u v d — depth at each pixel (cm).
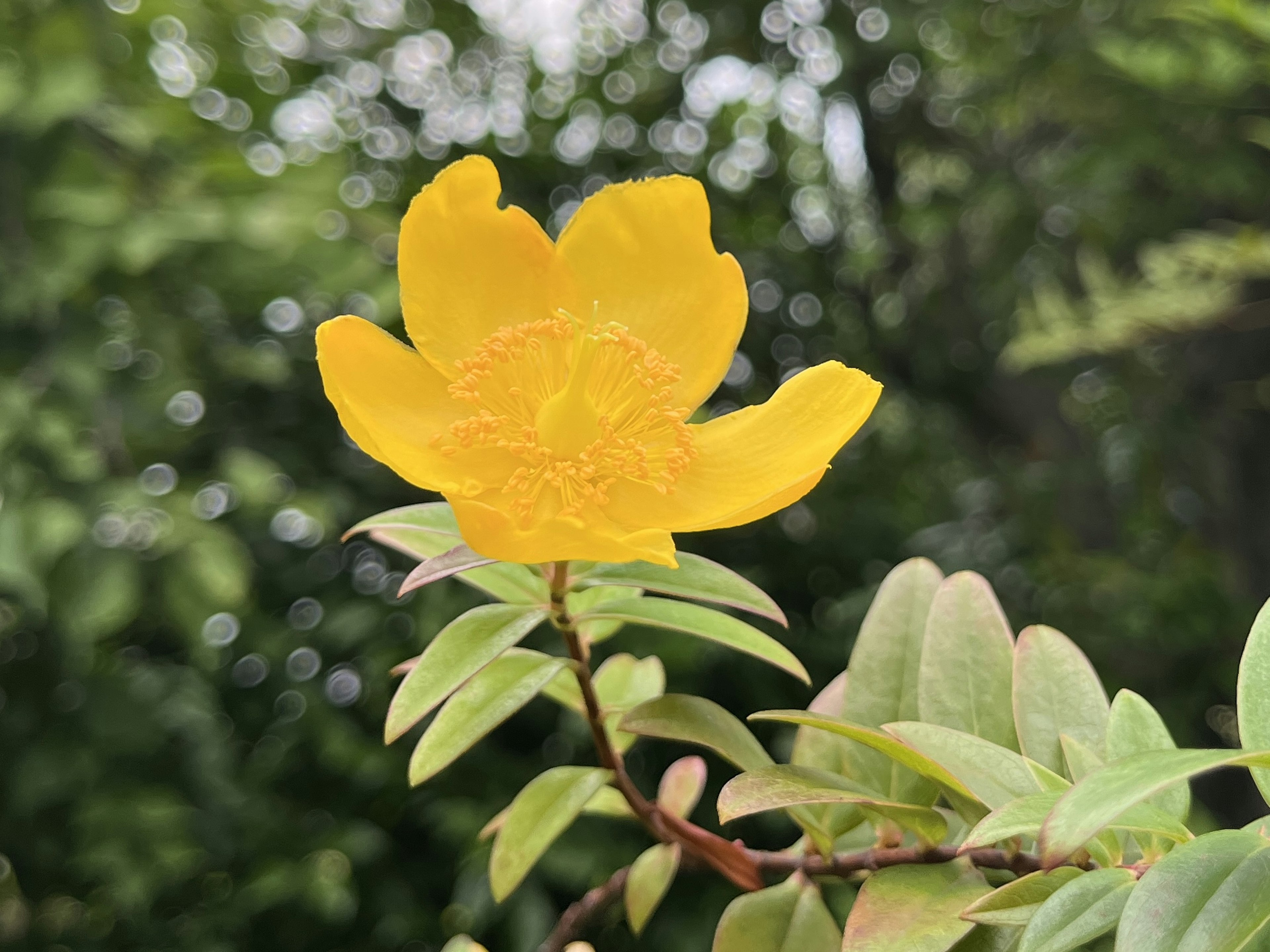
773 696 41
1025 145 58
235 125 40
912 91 58
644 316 13
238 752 42
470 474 13
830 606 45
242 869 39
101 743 35
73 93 29
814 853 13
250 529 42
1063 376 57
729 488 13
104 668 36
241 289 35
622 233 13
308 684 41
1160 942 8
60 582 29
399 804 40
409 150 48
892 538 48
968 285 60
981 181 57
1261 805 51
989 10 50
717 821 39
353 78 49
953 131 59
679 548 44
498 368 13
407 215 12
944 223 56
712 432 13
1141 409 54
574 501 13
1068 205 51
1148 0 40
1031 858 11
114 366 34
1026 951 9
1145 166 47
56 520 28
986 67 51
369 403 12
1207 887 9
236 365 36
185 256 33
